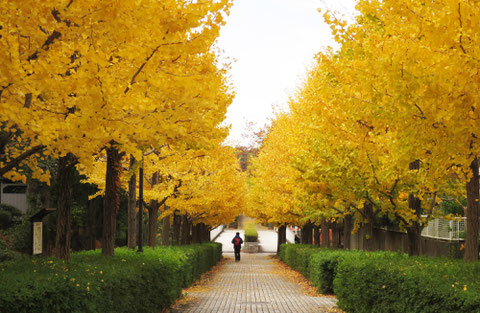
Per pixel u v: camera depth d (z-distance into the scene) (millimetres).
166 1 6453
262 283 21156
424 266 8992
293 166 14852
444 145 7520
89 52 5871
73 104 6457
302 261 24188
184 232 29391
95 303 6875
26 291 5582
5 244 18969
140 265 10367
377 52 7879
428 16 7184
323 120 11031
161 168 16984
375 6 8602
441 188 12594
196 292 17516
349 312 12141
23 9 5801
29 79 5809
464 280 7195
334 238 22328
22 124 5871
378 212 15438
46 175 8094
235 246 38094
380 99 7824
